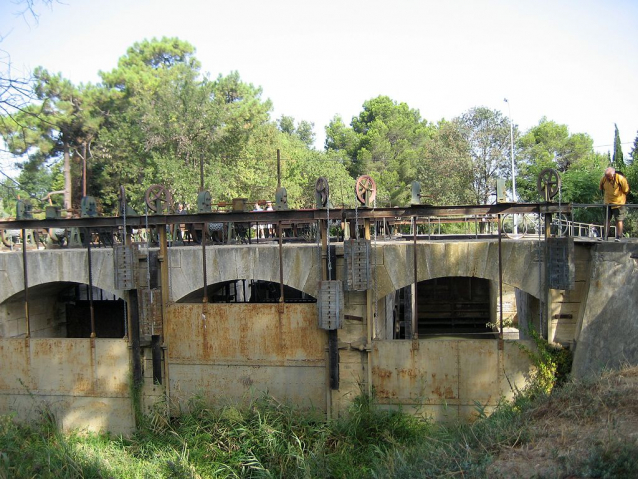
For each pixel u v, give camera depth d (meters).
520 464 8.00
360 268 14.05
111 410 15.80
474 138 39.47
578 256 14.11
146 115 33.56
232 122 35.34
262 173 36.28
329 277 14.52
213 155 35.06
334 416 14.69
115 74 35.69
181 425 14.60
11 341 16.20
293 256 15.36
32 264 16.56
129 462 13.13
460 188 38.31
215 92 36.81
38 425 15.83
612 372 11.07
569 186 27.72
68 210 20.42
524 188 38.56
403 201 46.12
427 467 8.80
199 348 15.38
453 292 25.20
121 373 15.71
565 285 13.45
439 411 14.50
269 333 15.14
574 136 47.53
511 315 22.78
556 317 14.18
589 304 13.49
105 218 15.36
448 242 14.72
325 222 14.81
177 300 15.74
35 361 16.11
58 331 19.72
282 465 12.62
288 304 15.06
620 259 13.15
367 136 58.22
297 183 39.69
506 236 18.41
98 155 36.22
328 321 14.10
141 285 15.36
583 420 9.08
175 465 12.53
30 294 17.67
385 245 14.88
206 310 15.31
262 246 15.48
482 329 24.80
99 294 21.83
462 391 14.41
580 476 7.20
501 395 14.25
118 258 14.91
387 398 14.70
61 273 16.50
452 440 10.42
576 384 10.77
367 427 13.82
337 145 66.38
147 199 15.12
